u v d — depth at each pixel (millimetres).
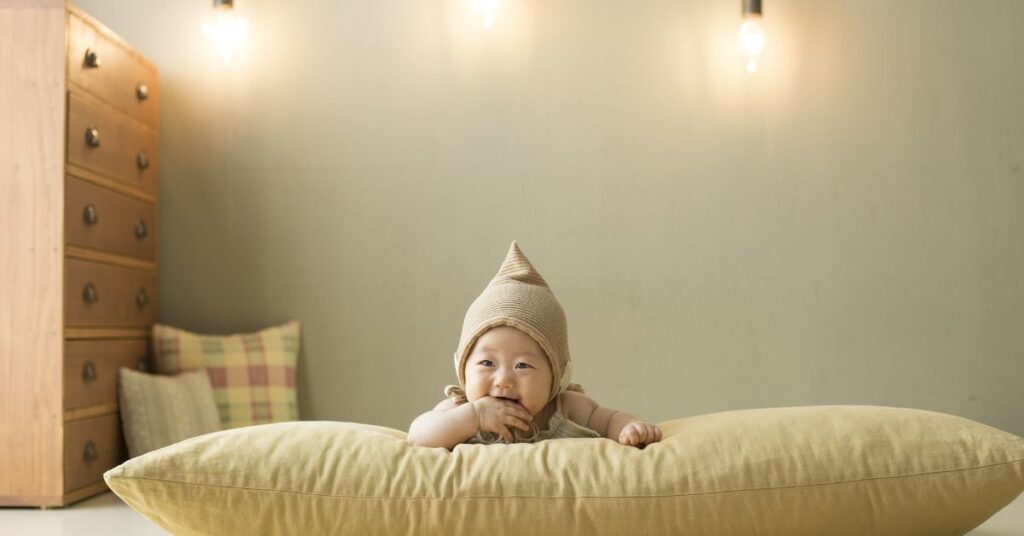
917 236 3670
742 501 1688
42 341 2855
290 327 3627
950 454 1726
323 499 1710
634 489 1688
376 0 3730
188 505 1714
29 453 2846
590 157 3689
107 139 3201
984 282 3664
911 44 3699
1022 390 3641
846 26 3707
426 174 3699
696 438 1784
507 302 1927
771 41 3715
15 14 2895
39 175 2877
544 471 1720
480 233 3686
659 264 3670
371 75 3721
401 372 3672
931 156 3684
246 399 3473
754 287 3670
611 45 3703
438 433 1879
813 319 3664
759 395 3650
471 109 3705
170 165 3713
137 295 3461
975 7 3701
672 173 3684
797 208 3676
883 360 3654
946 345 3656
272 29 3730
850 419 1798
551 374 1940
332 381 3676
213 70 3727
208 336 3559
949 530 1766
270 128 3719
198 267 3697
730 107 3695
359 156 3709
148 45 3730
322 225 3699
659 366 3658
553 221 3682
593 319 3670
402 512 1698
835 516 1702
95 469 3061
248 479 1719
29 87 2891
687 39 3703
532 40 3715
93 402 3057
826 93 3695
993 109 3689
